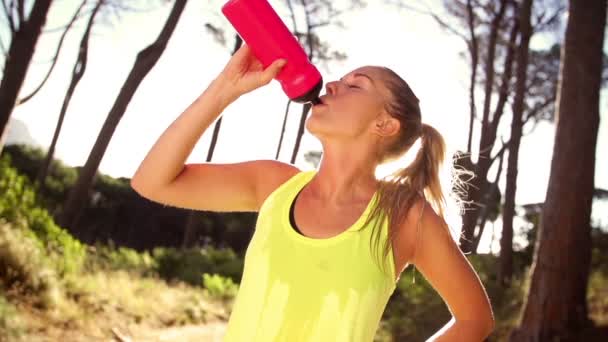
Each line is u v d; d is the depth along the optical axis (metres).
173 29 13.29
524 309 7.93
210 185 1.68
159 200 1.64
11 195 8.64
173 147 1.59
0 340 5.57
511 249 14.45
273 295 1.42
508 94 18.17
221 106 1.61
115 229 21.61
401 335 9.85
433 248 1.54
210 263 15.60
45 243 8.52
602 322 8.04
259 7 1.58
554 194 7.91
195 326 9.27
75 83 19.81
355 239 1.45
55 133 19.92
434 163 1.75
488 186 22.16
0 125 8.00
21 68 8.05
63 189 20.23
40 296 6.92
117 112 13.19
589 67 7.91
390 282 1.49
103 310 7.89
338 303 1.40
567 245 7.74
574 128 7.88
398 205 1.51
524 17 16.91
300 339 1.40
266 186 1.72
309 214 1.53
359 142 1.61
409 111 1.66
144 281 10.73
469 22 18.31
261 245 1.49
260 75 1.58
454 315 1.60
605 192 18.09
